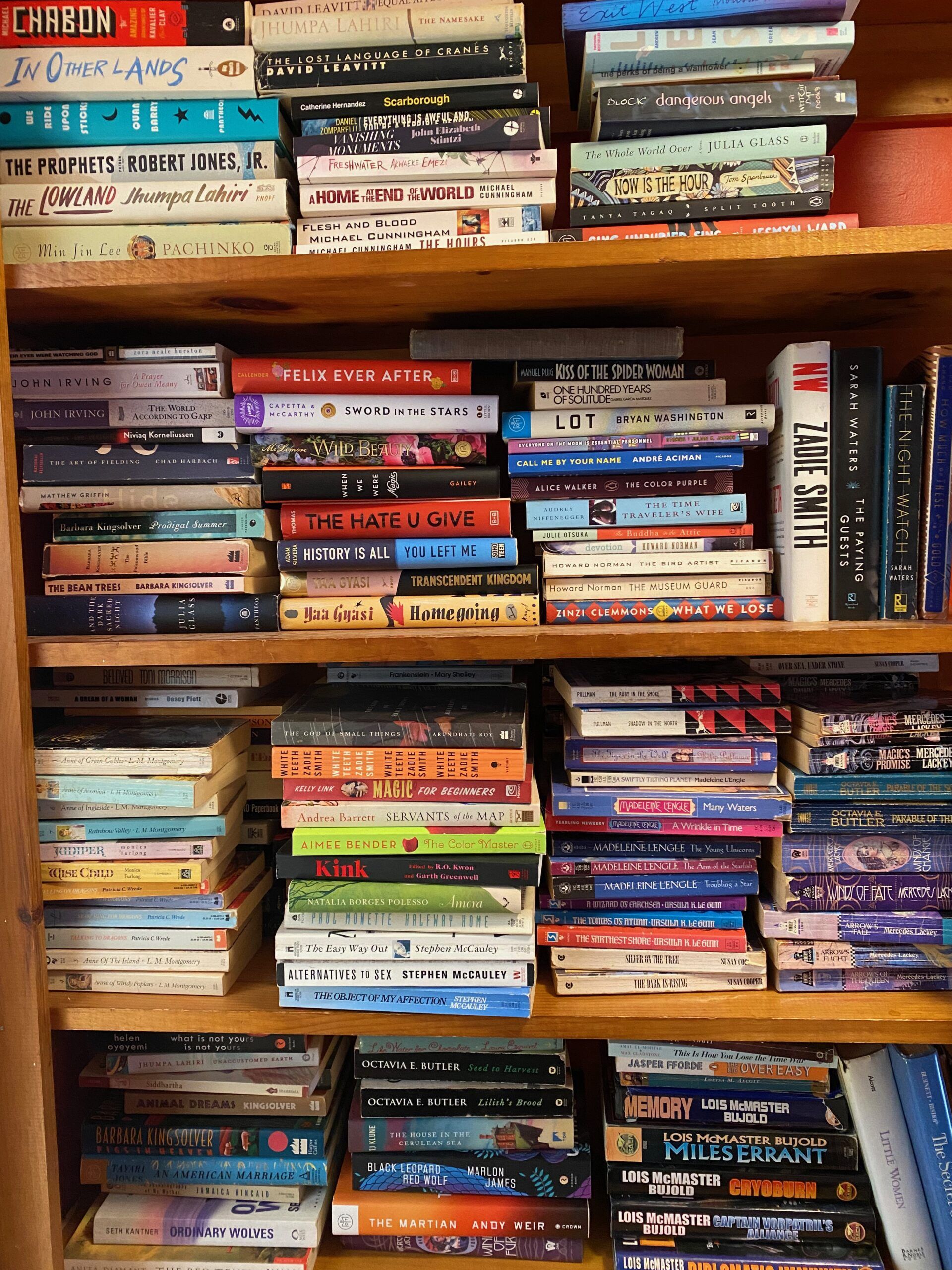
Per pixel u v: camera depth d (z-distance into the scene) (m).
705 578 0.87
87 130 0.79
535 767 1.01
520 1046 0.85
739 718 0.83
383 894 0.79
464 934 0.79
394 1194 0.86
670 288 0.80
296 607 0.85
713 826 0.83
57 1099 0.94
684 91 0.78
